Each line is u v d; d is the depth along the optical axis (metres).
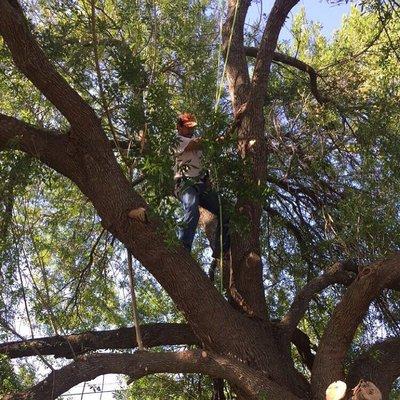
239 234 5.64
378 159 6.64
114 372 4.94
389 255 5.67
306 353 6.43
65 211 7.60
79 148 5.26
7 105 6.41
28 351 5.66
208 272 7.68
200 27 6.72
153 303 7.96
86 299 7.37
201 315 5.29
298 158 7.17
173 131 5.12
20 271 5.24
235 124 6.04
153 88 5.34
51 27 5.90
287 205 7.48
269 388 5.12
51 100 5.10
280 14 6.29
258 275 5.84
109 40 5.85
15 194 5.64
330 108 7.39
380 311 6.88
